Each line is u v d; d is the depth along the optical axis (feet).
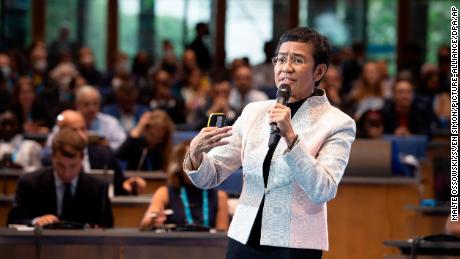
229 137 24.45
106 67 121.80
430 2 121.90
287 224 23.15
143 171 56.34
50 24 121.19
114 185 51.13
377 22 122.42
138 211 47.75
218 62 123.24
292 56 23.67
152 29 122.62
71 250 37.17
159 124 56.34
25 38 120.78
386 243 35.06
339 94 85.46
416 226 51.70
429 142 71.20
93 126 66.59
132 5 122.42
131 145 56.75
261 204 23.49
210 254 37.35
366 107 81.05
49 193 41.96
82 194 42.01
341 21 122.52
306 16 123.03
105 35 121.90
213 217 43.55
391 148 55.11
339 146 23.25
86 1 121.39
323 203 23.40
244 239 23.39
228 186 47.34
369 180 52.29
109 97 86.38
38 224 39.11
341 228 52.44
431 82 93.61
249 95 80.94
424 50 122.11
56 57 107.65
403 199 52.37
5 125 61.62
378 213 52.29
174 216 43.29
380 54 122.52
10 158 55.52
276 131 22.77
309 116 23.65
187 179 43.62
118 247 37.29
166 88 86.48
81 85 93.56
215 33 123.24
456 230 38.81
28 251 37.06
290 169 22.75
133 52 122.52
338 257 52.42
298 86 23.66
